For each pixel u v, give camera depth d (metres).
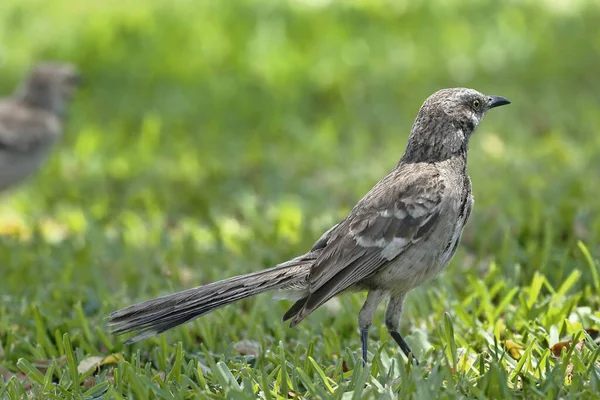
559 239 11.05
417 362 7.96
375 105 19.19
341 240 7.89
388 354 8.47
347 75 20.92
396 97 19.72
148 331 7.77
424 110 8.31
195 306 7.80
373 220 7.84
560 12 24.38
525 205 12.20
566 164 14.54
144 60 22.44
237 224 13.35
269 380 7.57
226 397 7.09
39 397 7.69
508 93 19.22
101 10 25.80
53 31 24.66
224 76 21.34
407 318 9.45
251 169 16.03
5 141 13.90
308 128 18.44
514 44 22.20
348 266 7.84
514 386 7.22
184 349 9.13
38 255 12.29
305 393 7.52
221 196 14.74
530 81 20.03
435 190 7.88
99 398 7.58
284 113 19.11
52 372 8.13
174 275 11.12
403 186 7.91
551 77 20.17
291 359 8.38
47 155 14.59
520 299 9.02
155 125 18.05
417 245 7.85
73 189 15.44
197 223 13.66
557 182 13.38
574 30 23.05
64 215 14.15
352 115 18.80
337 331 9.31
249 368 7.76
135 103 20.27
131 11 25.34
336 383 7.51
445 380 7.19
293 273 7.99
